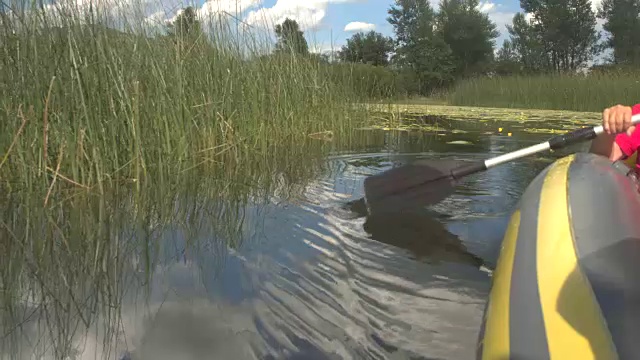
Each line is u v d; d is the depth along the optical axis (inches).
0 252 80.0
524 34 1748.3
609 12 1707.7
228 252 81.0
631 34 1614.2
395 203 106.0
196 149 158.2
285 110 203.5
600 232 47.2
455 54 1626.5
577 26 1695.4
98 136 125.8
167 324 58.1
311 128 224.7
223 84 171.5
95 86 126.1
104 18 133.8
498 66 1670.8
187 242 85.6
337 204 111.1
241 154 166.4
